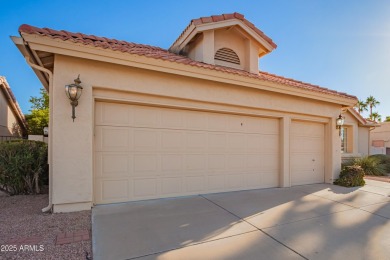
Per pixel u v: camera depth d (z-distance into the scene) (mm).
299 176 8086
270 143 7496
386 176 10664
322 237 3613
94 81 4820
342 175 8375
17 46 4359
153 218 4289
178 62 5320
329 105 8594
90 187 4727
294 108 7695
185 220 4227
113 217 4277
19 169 5777
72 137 4590
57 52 4285
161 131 5770
